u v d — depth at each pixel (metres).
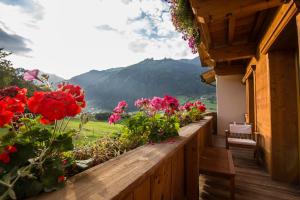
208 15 2.34
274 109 3.08
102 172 0.81
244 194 2.62
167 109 2.04
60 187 0.65
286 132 3.00
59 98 0.64
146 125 1.62
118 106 1.71
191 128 2.33
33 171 0.65
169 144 1.41
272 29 2.74
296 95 2.96
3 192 0.54
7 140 0.62
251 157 4.47
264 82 3.60
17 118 0.77
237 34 3.88
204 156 2.74
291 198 2.51
